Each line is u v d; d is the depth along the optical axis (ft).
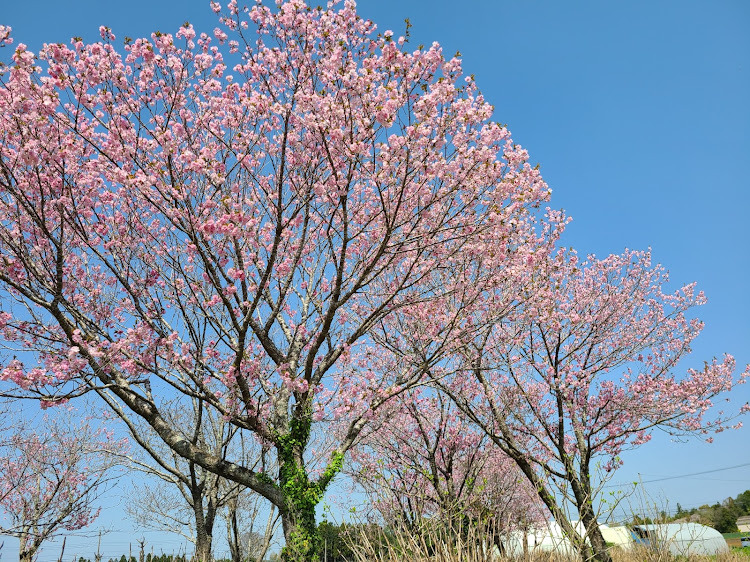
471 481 34.09
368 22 26.55
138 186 24.43
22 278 28.07
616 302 43.21
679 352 44.52
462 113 25.52
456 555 18.08
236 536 50.72
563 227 39.04
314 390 31.65
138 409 30.73
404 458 43.96
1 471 52.60
